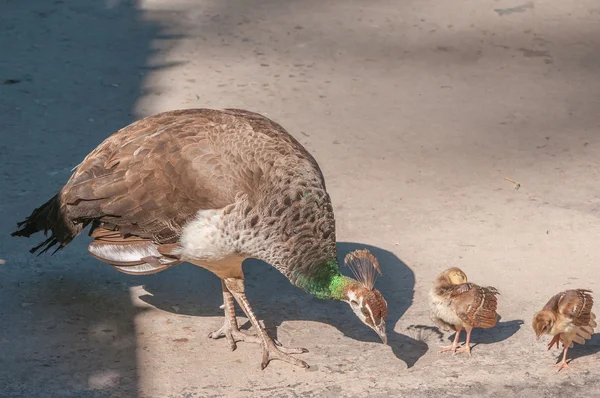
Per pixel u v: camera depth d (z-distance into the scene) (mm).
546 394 7844
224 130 8352
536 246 10148
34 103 13656
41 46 15750
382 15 17438
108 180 8305
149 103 13727
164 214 8141
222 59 15469
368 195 11320
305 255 8023
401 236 10422
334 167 12000
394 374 8141
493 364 8266
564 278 9516
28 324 8812
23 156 12055
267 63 15336
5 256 9930
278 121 13273
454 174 11836
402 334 8750
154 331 8812
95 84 14375
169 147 8258
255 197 7949
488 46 16016
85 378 8062
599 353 8406
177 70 14969
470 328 8242
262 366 8258
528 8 17656
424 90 14383
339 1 18203
